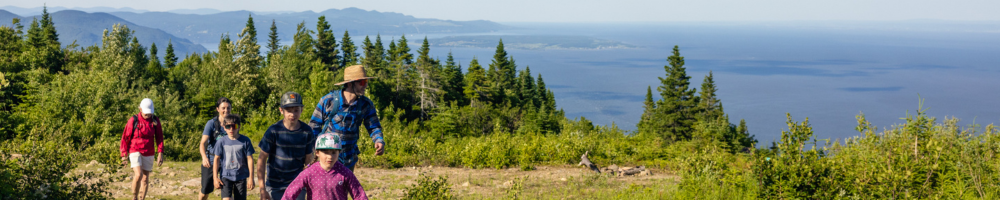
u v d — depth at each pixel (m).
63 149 6.00
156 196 8.20
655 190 8.73
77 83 28.25
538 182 10.87
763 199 6.95
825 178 6.66
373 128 4.86
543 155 15.30
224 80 58.88
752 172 7.24
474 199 8.73
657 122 79.50
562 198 8.77
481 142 15.06
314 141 4.75
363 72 4.60
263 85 62.09
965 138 7.36
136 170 6.58
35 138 6.04
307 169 3.88
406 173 12.73
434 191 7.23
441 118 56.75
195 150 18.16
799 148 6.92
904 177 6.24
